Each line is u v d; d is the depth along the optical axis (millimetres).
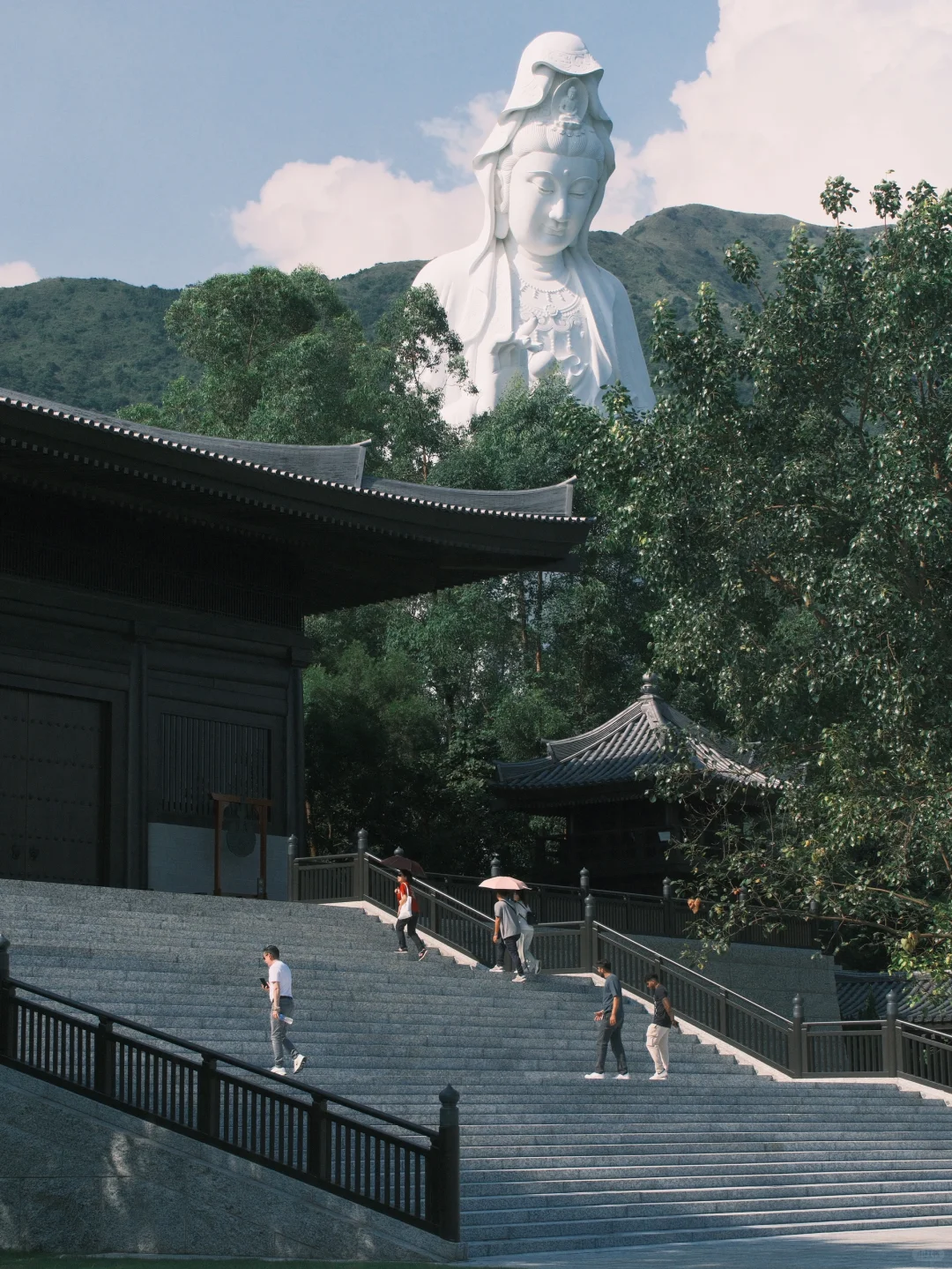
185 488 29188
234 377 60469
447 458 56406
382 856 42625
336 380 57844
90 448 27469
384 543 33688
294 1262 14008
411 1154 16234
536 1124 19469
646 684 41000
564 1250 16031
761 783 33688
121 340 156750
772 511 24312
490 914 30891
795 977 36406
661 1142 20250
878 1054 27453
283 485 30188
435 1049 21297
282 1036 18219
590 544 54250
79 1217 14945
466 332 72688
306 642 34406
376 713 44375
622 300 76500
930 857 22750
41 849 29641
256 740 33562
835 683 24094
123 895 25516
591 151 75250
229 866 32469
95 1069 15258
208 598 32906
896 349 23406
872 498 22766
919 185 23828
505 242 75438
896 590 22453
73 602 30484
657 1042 23031
